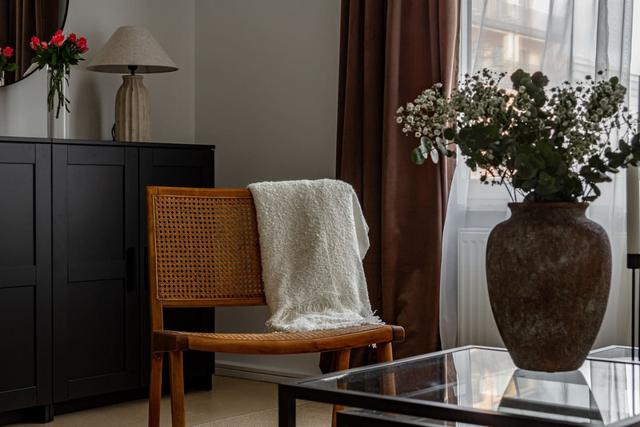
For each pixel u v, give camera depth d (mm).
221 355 4242
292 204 2875
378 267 3555
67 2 3783
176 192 2752
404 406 1669
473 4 3432
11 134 3668
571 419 1528
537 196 1870
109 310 3486
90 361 3426
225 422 3293
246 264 2807
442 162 3420
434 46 3406
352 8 3609
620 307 3148
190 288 2701
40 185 3256
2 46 3596
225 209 2814
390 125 3465
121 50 3676
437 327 3436
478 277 3424
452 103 1994
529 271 1804
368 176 3553
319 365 3818
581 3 3178
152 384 2418
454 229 3445
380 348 2596
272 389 3902
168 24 4246
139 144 3572
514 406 1625
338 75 3828
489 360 2066
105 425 3270
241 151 4203
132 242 3553
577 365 1870
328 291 2828
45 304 3277
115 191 3500
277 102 4082
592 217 3137
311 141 3973
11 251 3182
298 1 4004
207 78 4320
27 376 3229
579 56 3178
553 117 2078
